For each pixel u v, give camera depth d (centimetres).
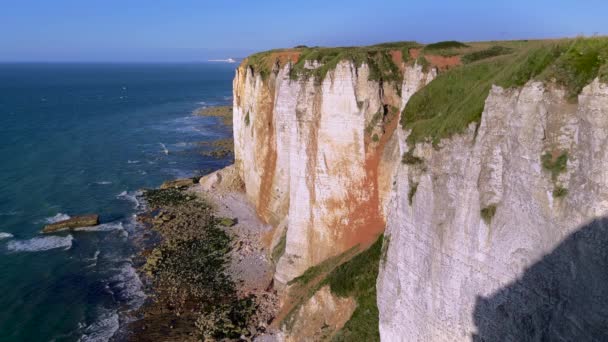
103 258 5134
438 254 2142
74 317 4038
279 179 5503
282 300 3966
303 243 4134
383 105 3788
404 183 2422
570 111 1591
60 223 5891
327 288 3312
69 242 5509
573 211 1517
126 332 3847
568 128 1591
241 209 6347
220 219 6025
